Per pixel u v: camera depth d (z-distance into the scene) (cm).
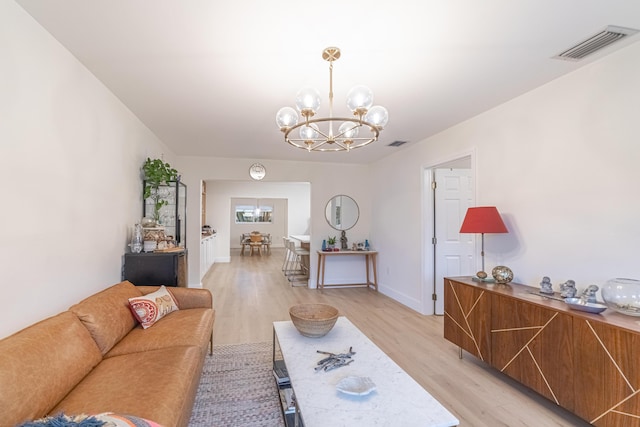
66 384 143
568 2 157
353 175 603
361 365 175
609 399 164
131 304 226
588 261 217
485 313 251
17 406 116
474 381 244
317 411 133
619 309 179
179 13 166
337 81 247
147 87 257
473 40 192
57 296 194
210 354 284
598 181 211
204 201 884
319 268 572
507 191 285
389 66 224
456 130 353
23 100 164
